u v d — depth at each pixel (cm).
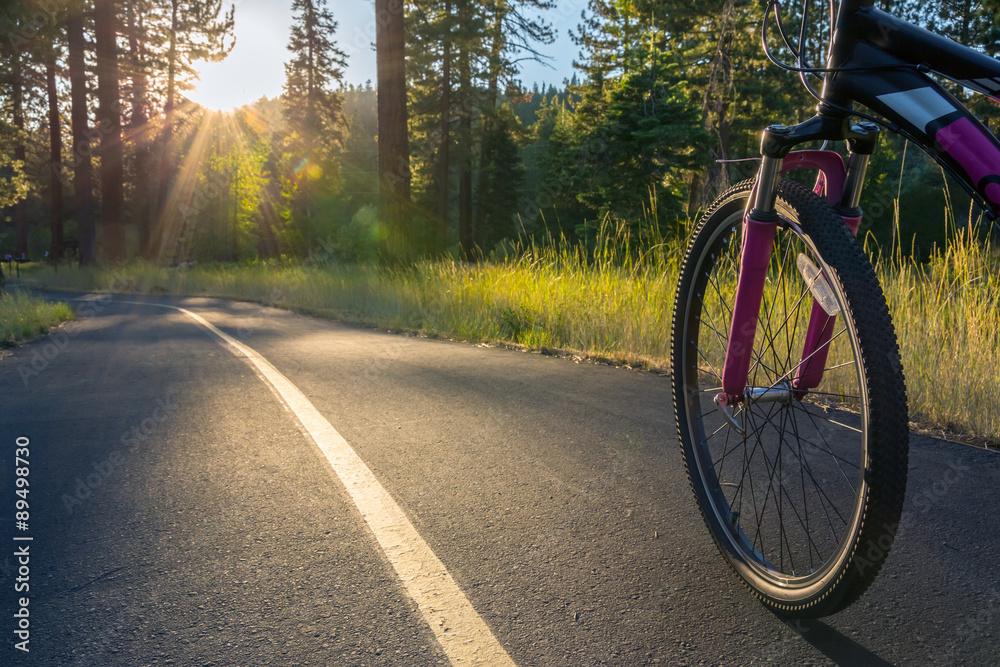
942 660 147
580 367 557
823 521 216
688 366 196
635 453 302
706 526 200
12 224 6688
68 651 152
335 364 575
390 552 202
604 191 2009
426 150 4144
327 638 157
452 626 161
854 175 153
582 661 147
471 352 663
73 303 1698
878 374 127
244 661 148
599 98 2631
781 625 161
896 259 493
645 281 720
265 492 255
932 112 123
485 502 243
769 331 176
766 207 157
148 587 182
